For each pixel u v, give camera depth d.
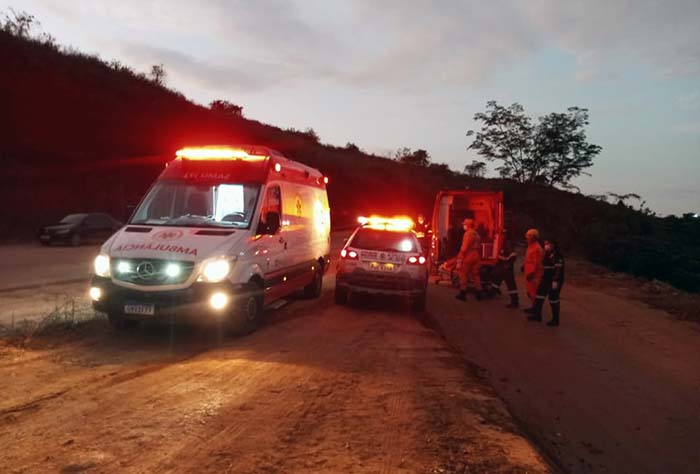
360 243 12.05
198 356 7.46
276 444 4.70
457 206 17.84
